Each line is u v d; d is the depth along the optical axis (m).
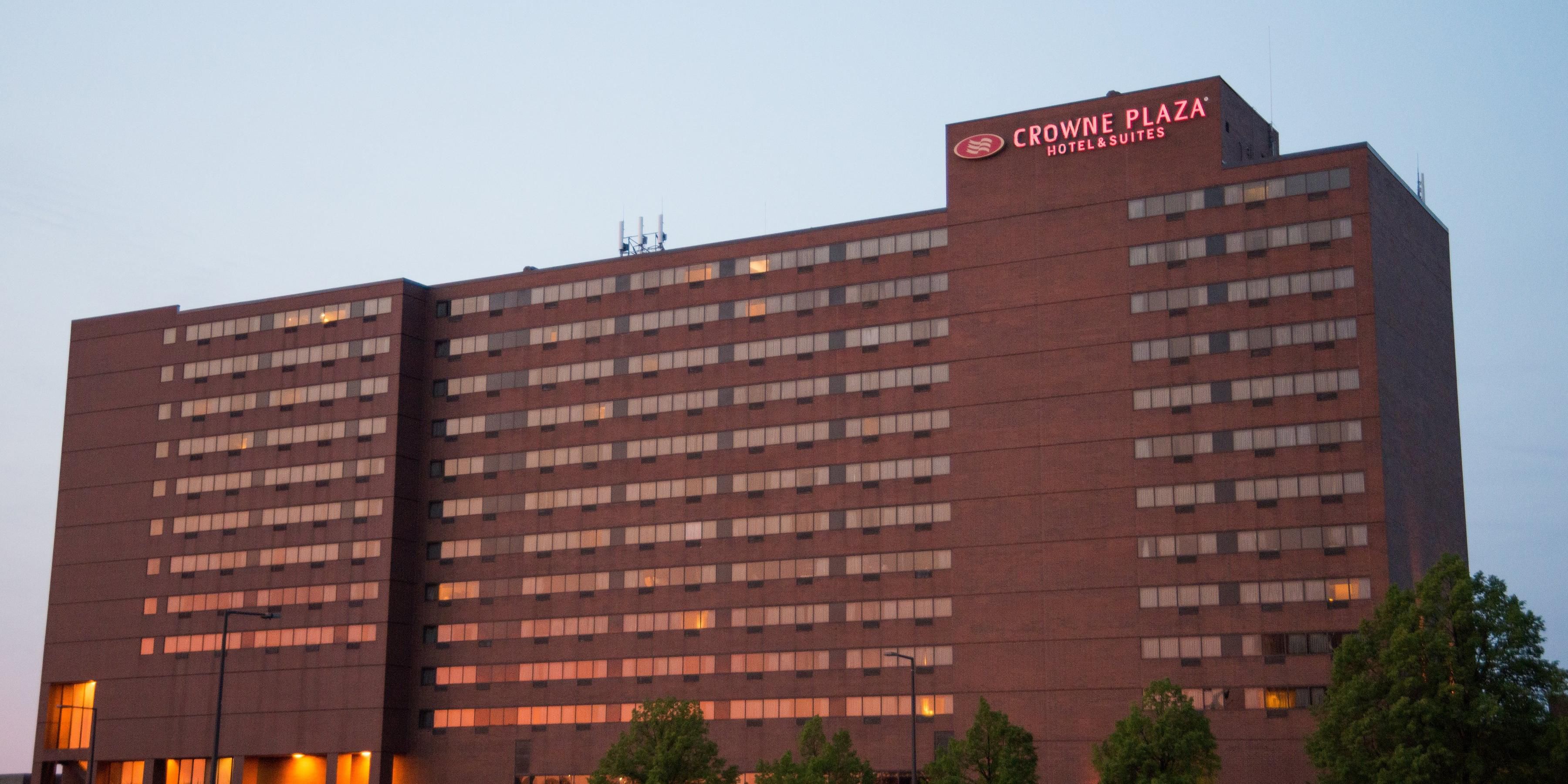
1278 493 103.00
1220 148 108.81
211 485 138.88
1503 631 82.44
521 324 132.12
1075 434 109.38
